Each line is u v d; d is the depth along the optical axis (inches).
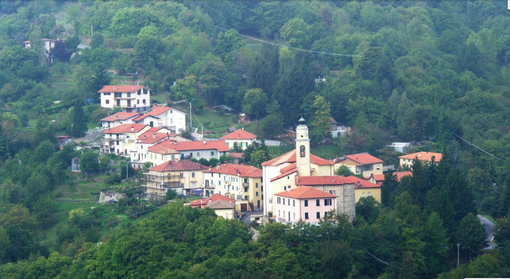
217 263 7578.7
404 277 7564.0
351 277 7529.5
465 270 7480.3
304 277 7514.8
